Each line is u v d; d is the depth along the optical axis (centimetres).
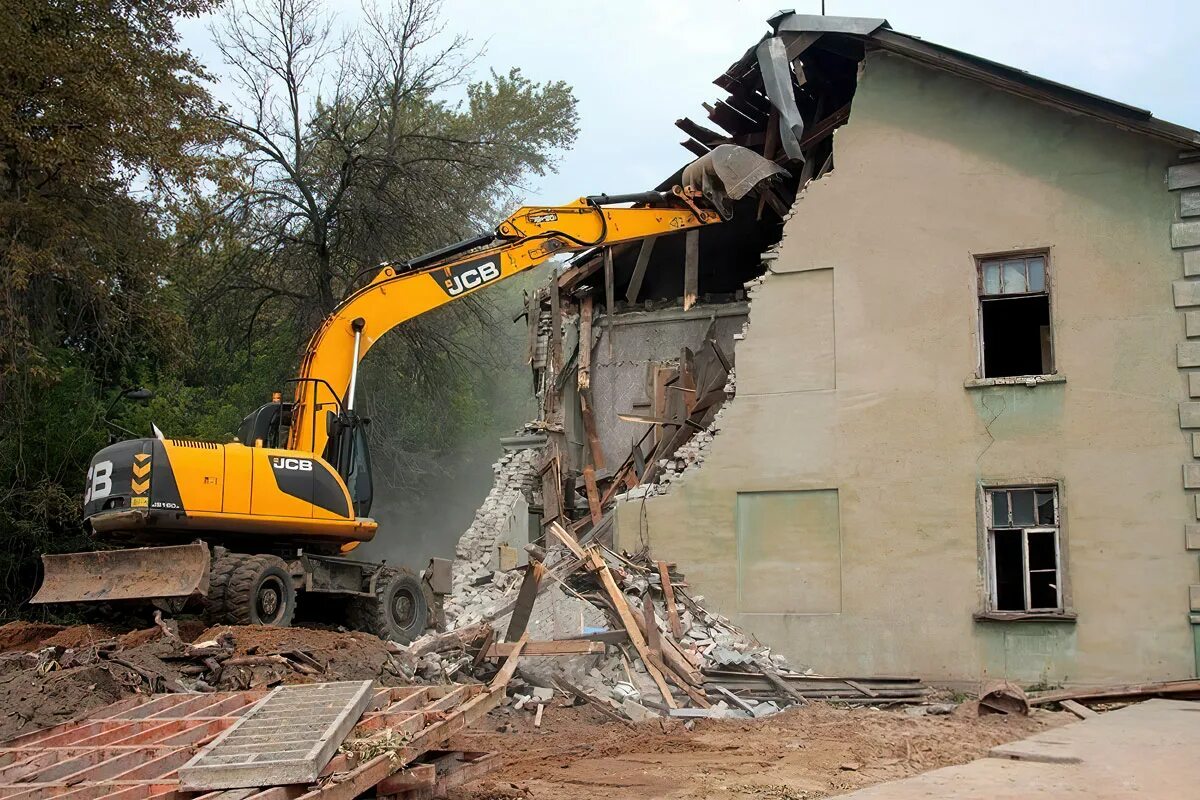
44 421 2366
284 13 3052
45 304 2328
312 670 1159
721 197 1925
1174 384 1530
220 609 1272
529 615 1405
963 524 1595
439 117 3897
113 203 2403
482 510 1969
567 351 2189
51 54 2034
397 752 685
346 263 3111
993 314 1830
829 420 1681
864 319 1689
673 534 1727
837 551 1655
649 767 963
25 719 954
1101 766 842
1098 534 1534
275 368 3117
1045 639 1534
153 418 2600
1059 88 1584
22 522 2252
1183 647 1477
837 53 1866
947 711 1386
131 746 764
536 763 996
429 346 3203
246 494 1331
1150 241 1568
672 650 1435
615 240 1861
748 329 1745
